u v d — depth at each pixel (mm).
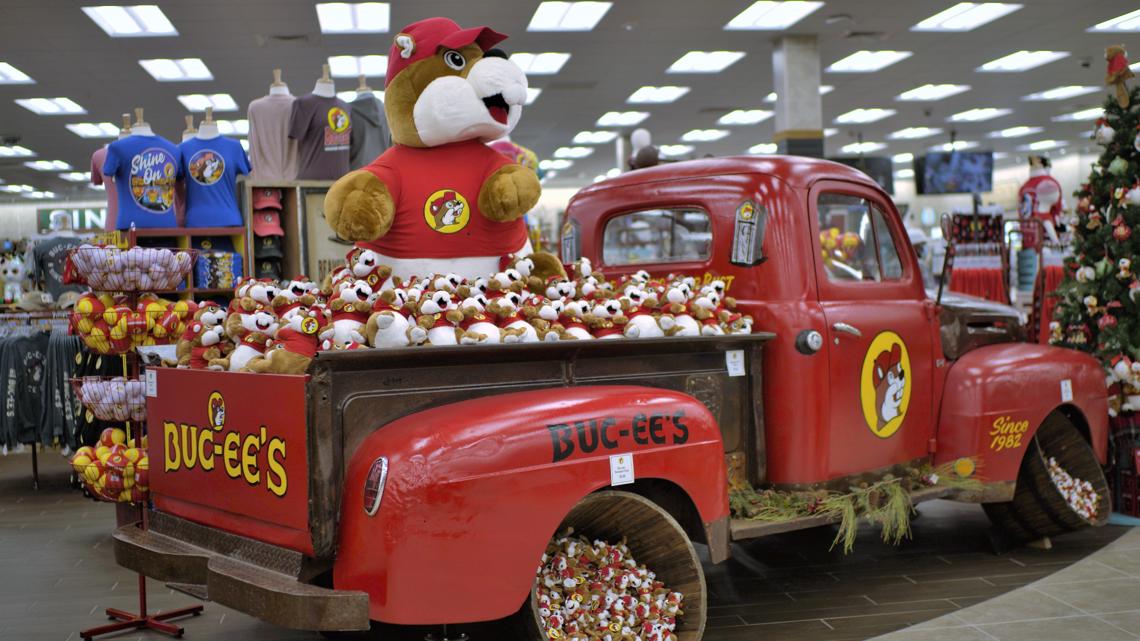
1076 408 4715
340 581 2510
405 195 3498
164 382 3111
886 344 3979
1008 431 4293
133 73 13977
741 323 3578
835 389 3705
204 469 2895
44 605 4195
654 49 13969
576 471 2707
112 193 6770
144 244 6391
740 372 3508
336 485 2523
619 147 21547
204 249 6488
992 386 4254
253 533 2705
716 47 13953
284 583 2490
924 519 5410
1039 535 4633
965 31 13484
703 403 3396
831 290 3783
